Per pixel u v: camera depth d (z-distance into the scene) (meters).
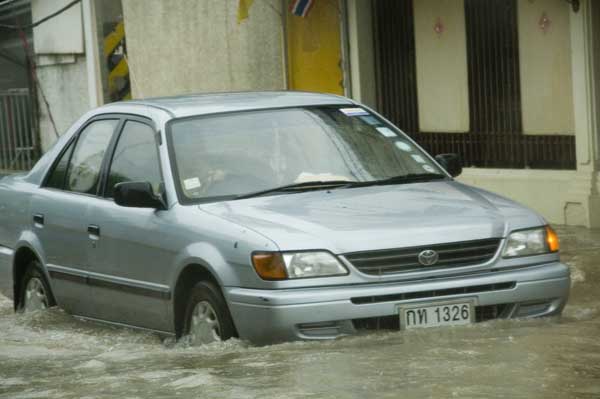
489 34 21.52
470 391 8.23
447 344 9.71
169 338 11.58
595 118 19.44
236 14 27.36
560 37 20.16
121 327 12.42
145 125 12.45
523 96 21.00
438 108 22.77
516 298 10.48
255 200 11.26
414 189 11.62
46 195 13.70
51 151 14.13
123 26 31.38
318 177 11.72
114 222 12.12
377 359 9.35
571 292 13.55
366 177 11.90
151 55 30.41
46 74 34.09
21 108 35.19
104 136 13.15
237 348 10.27
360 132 12.49
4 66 36.06
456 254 10.38
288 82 25.78
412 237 10.26
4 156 35.78
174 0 29.27
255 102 12.70
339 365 9.25
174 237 11.11
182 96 13.46
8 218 14.40
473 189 11.86
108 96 31.48
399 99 23.59
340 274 10.07
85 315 12.98
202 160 11.72
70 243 12.96
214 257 10.51
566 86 20.19
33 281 14.02
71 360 11.05
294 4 24.81
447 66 22.44
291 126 12.27
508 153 21.45
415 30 23.03
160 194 11.59
